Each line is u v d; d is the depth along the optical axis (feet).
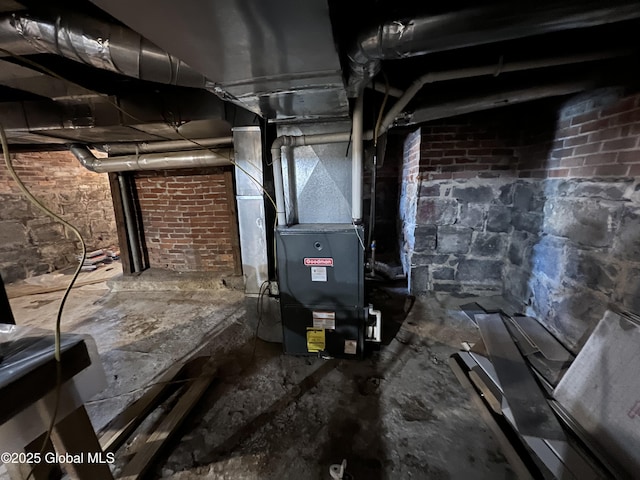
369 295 9.15
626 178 4.64
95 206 14.56
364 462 4.01
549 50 4.29
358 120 5.34
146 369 6.15
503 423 4.42
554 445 3.78
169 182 10.71
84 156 8.80
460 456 4.05
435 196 8.37
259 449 4.25
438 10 2.83
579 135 5.67
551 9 2.69
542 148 6.81
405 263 10.75
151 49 3.24
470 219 8.34
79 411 2.43
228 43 2.73
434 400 5.06
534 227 7.10
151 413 4.96
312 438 4.40
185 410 4.80
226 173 9.98
